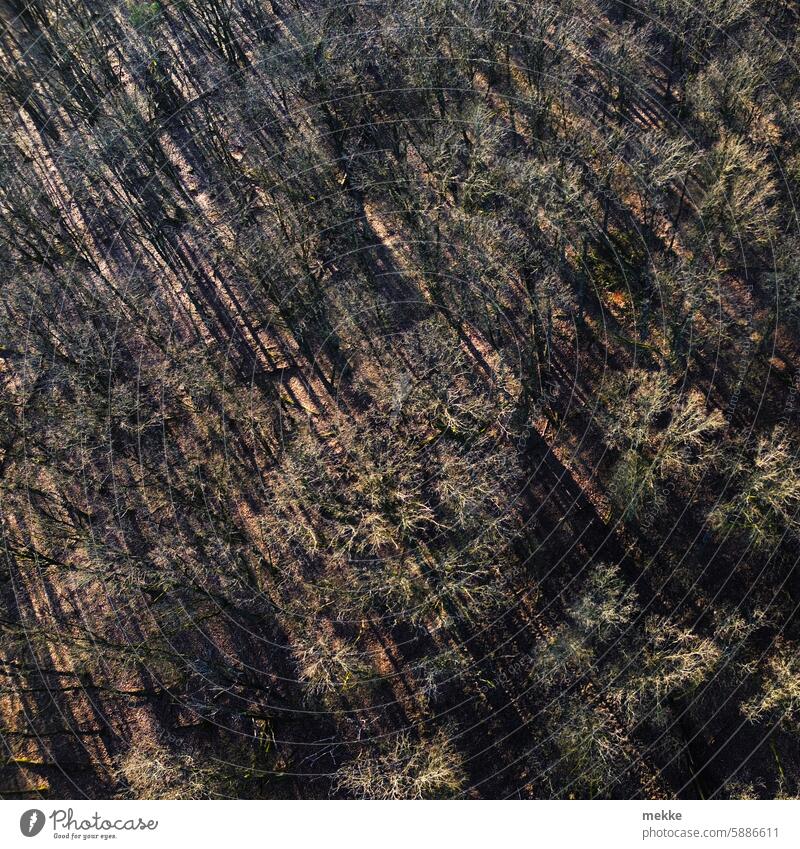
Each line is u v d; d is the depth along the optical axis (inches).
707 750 1796.3
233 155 2832.2
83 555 2212.1
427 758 1812.3
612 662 1894.7
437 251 2463.1
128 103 2780.5
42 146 2987.2
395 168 2568.9
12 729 2025.1
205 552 2201.0
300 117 2819.9
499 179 2421.3
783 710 1779.0
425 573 2116.1
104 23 3043.8
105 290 2620.6
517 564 2094.0
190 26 3024.1
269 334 2539.4
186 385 2444.6
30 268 2566.4
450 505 2182.6
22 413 2389.3
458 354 2367.1
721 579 1967.3
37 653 2123.5
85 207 2827.3
